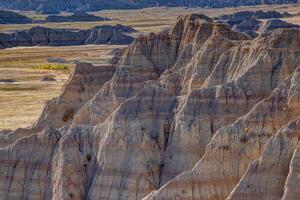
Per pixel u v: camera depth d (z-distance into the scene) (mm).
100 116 126812
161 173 108625
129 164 108875
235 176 98500
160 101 114625
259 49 115500
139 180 107375
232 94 109688
